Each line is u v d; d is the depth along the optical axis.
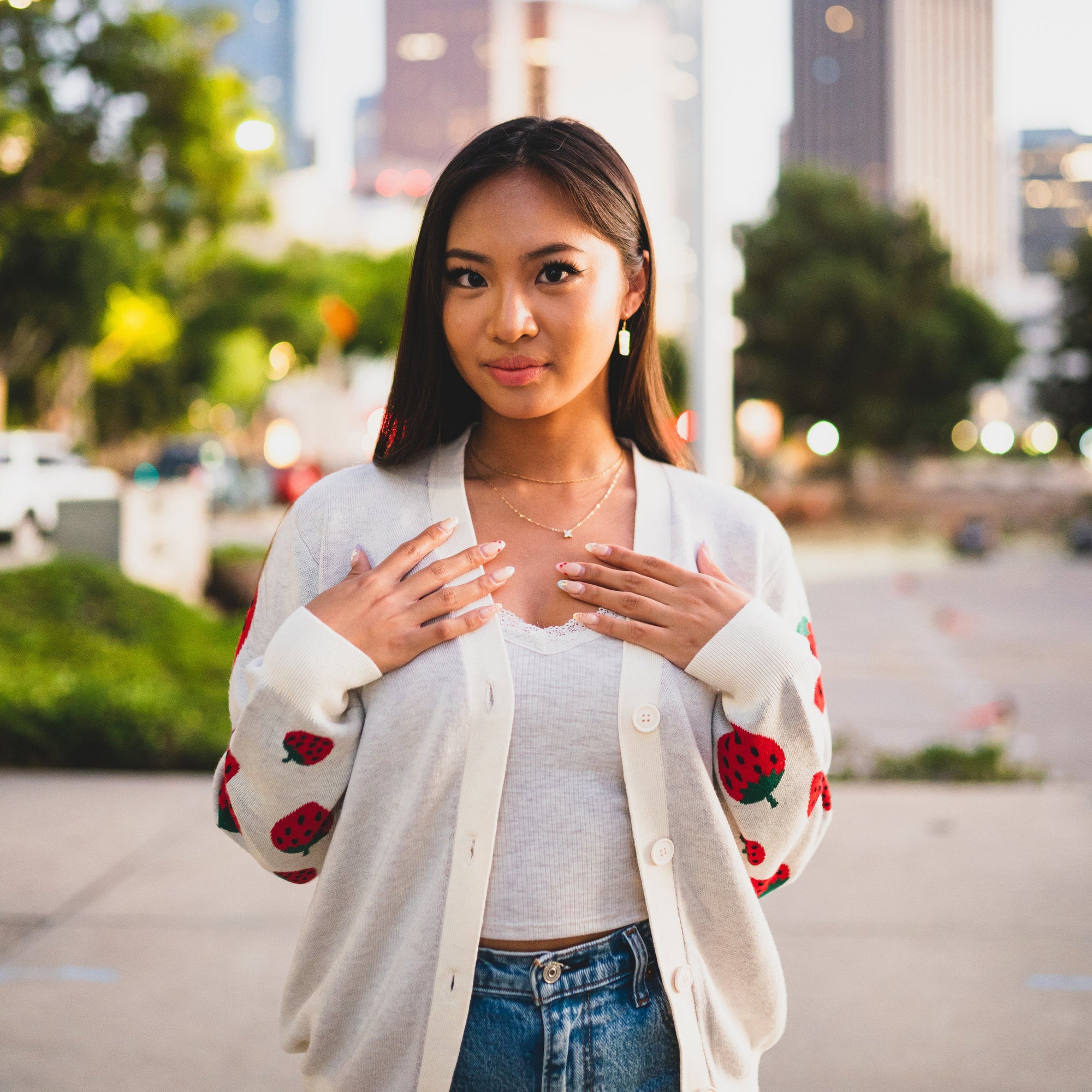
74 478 18.66
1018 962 3.56
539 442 1.57
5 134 13.07
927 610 15.05
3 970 3.48
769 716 1.42
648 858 1.41
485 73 134.12
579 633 1.43
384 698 1.42
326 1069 1.46
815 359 29.62
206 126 13.55
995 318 30.56
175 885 4.13
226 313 31.86
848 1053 3.05
